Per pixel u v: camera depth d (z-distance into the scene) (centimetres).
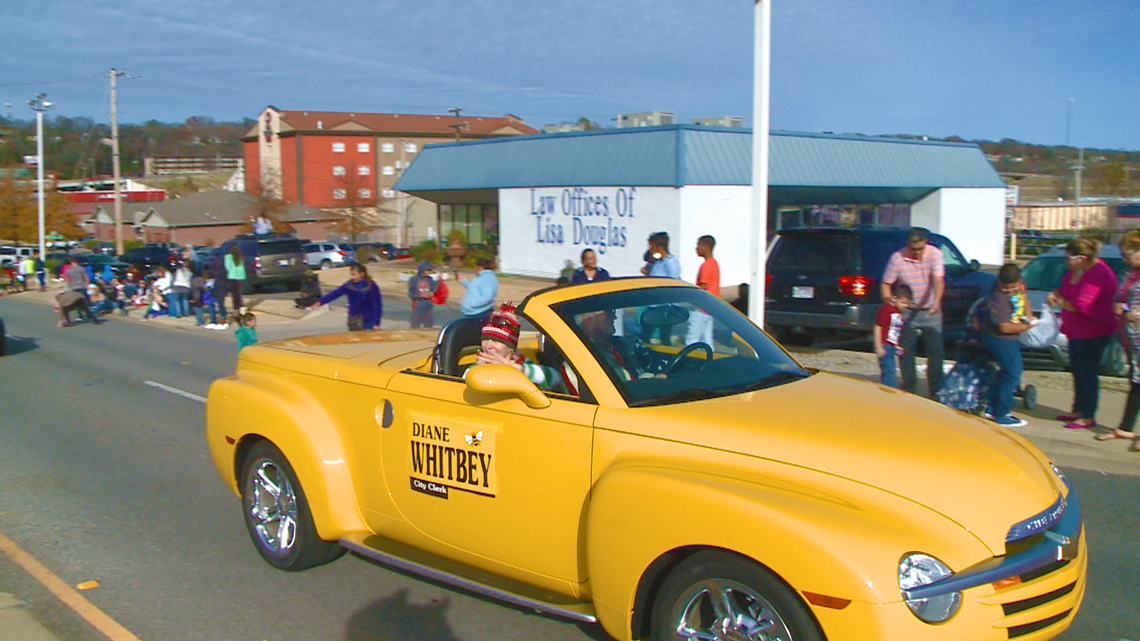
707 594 346
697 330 454
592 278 1106
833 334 1403
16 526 645
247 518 559
